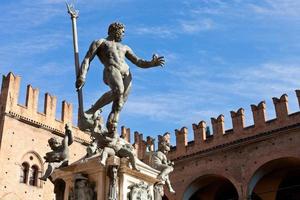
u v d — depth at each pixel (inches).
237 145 1396.4
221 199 1625.2
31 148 1357.0
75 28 385.7
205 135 1499.8
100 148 324.8
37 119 1397.6
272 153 1314.0
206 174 1438.2
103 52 362.3
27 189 1312.7
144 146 1550.2
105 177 302.2
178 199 1462.8
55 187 326.0
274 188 1449.3
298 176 1461.6
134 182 320.2
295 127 1284.4
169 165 378.6
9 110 1333.7
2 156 1274.6
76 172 311.4
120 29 375.9
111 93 349.4
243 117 1418.6
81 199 296.4
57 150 335.0
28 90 1405.0
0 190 1242.0
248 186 1332.4
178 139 1547.7
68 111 1502.2
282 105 1334.9
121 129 1622.8
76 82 345.1
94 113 353.1
